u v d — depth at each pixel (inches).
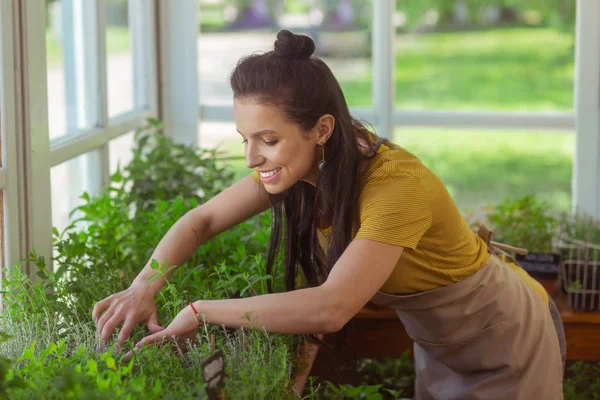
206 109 156.8
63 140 104.0
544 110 153.5
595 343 121.8
